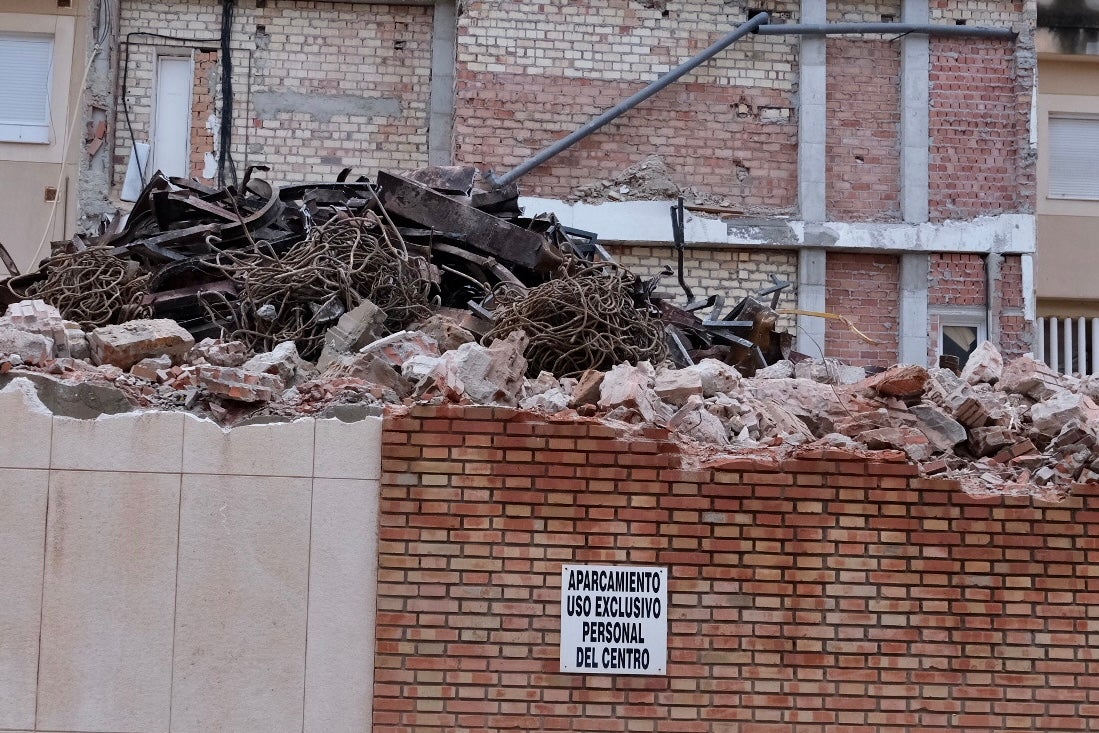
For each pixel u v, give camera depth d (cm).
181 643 822
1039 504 859
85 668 820
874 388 986
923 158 1894
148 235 1327
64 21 1881
